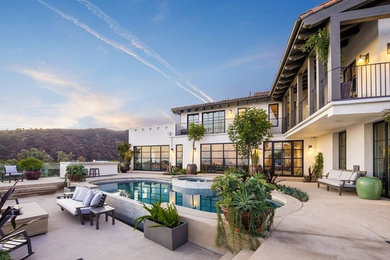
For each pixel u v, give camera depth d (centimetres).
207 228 345
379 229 333
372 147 649
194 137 1474
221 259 288
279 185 802
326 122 670
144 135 1812
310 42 573
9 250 273
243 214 301
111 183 1151
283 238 292
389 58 604
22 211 425
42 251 330
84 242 366
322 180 776
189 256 318
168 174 1422
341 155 873
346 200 570
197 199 778
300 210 460
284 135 1228
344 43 805
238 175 362
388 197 591
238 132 950
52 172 1240
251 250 286
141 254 322
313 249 257
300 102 909
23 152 2375
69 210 485
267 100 1409
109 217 527
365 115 525
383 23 613
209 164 1504
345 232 318
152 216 379
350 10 521
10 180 926
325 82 852
